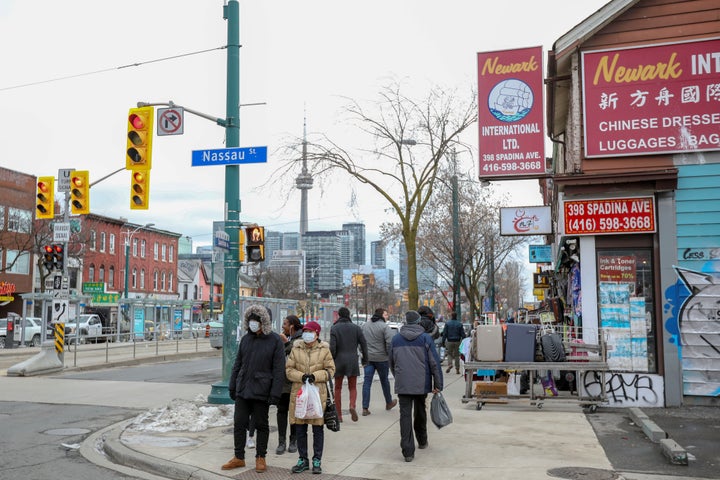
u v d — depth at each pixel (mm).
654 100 11742
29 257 48688
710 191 11414
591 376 11594
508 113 12461
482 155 12477
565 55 12266
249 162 12297
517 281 83438
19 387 15992
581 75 12109
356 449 8500
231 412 10742
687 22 11750
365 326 11586
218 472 7363
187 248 120125
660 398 11234
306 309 38781
